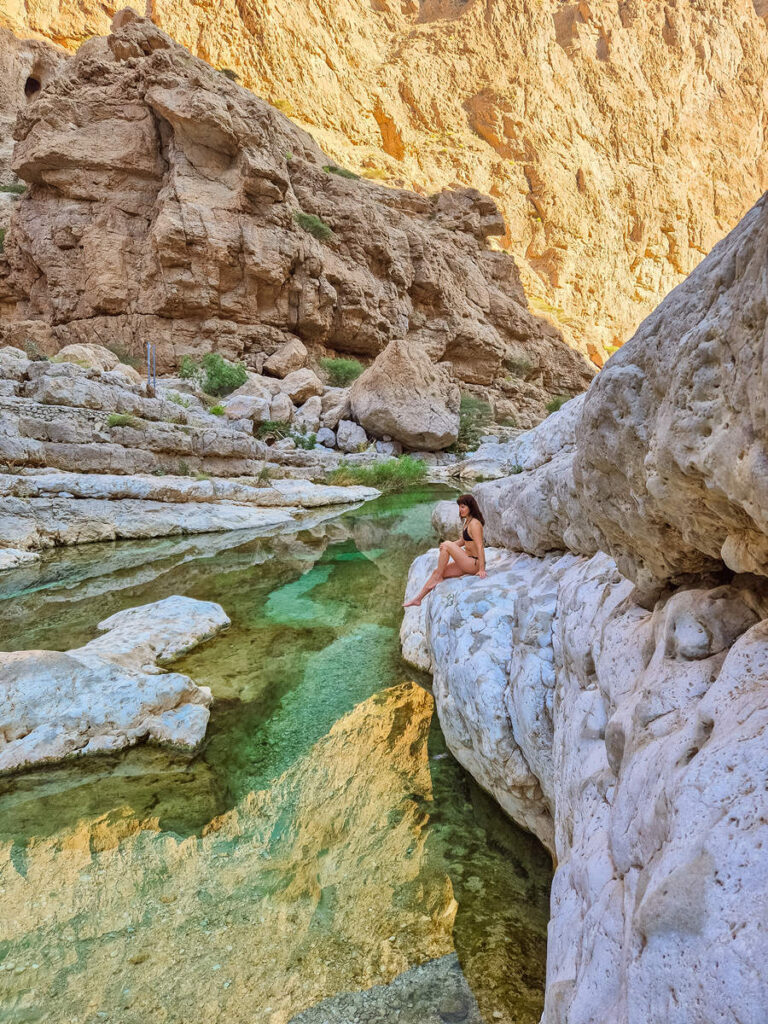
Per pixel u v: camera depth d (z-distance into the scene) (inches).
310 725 141.7
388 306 1164.5
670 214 2517.2
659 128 2573.8
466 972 73.6
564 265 2187.5
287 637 203.2
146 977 73.0
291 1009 68.7
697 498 50.9
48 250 900.0
